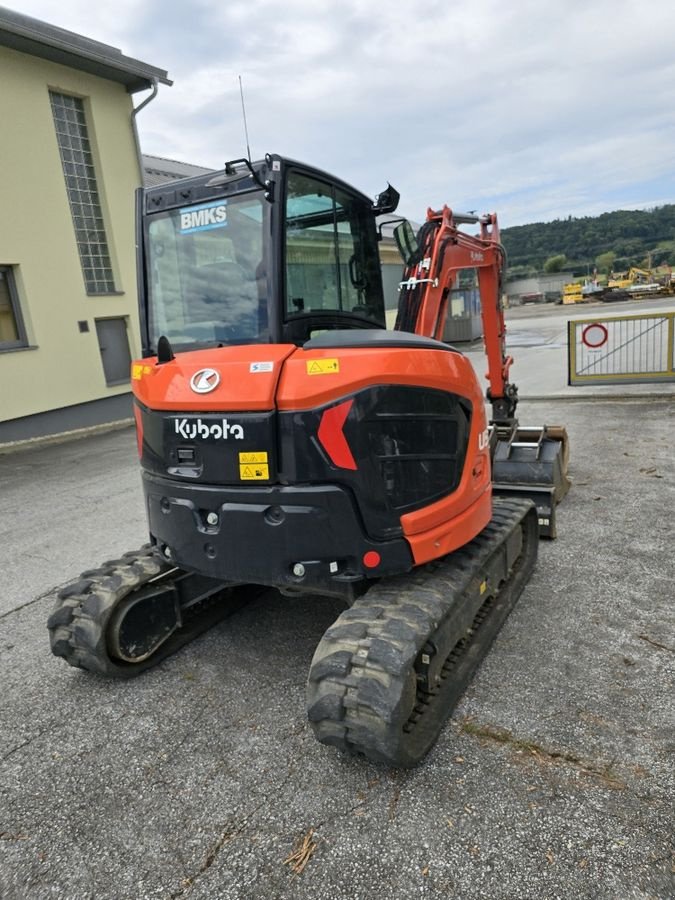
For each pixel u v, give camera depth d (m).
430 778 2.51
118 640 3.25
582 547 4.69
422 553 2.78
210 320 2.94
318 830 2.31
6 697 3.32
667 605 3.77
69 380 11.65
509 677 3.15
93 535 5.94
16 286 10.88
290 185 2.76
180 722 3.01
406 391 2.71
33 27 10.03
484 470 3.39
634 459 6.93
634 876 2.02
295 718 2.98
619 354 11.59
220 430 2.64
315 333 2.95
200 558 2.85
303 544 2.60
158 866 2.21
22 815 2.49
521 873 2.07
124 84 12.46
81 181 11.99
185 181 2.95
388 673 2.35
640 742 2.63
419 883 2.06
